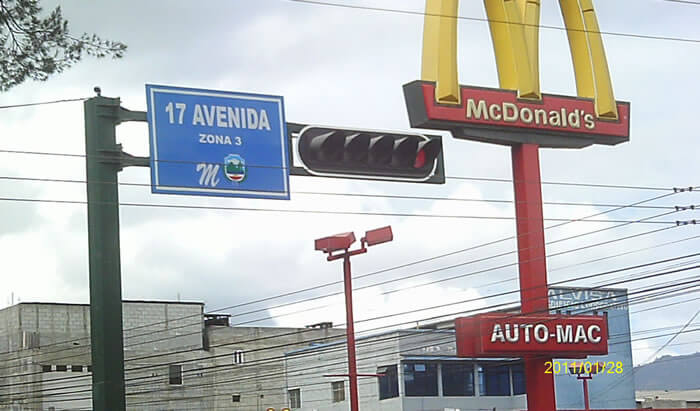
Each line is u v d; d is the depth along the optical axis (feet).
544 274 114.32
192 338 244.22
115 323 75.10
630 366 203.62
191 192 78.64
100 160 76.38
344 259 133.90
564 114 117.08
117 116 77.25
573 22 121.39
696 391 264.52
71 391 228.02
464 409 202.28
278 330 257.34
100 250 75.61
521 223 115.03
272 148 81.56
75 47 73.05
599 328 116.57
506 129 114.21
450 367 203.10
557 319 114.73
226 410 244.01
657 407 216.74
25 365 225.15
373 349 204.85
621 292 203.62
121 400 74.43
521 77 115.65
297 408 222.07
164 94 78.95
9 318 229.86
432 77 112.06
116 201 76.69
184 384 241.35
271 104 82.12
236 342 241.76
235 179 80.12
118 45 74.02
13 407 225.35
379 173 83.61
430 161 84.99
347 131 82.38
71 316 230.89
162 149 78.23
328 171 82.48
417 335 201.67
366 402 204.74
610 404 201.57
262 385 248.93
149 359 237.45
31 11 71.82
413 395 198.39
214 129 80.02
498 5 117.19
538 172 115.55
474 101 112.88
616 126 119.75
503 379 207.31
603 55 120.57
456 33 113.09
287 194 81.51
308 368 220.64
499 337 112.06
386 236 130.72
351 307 133.28
